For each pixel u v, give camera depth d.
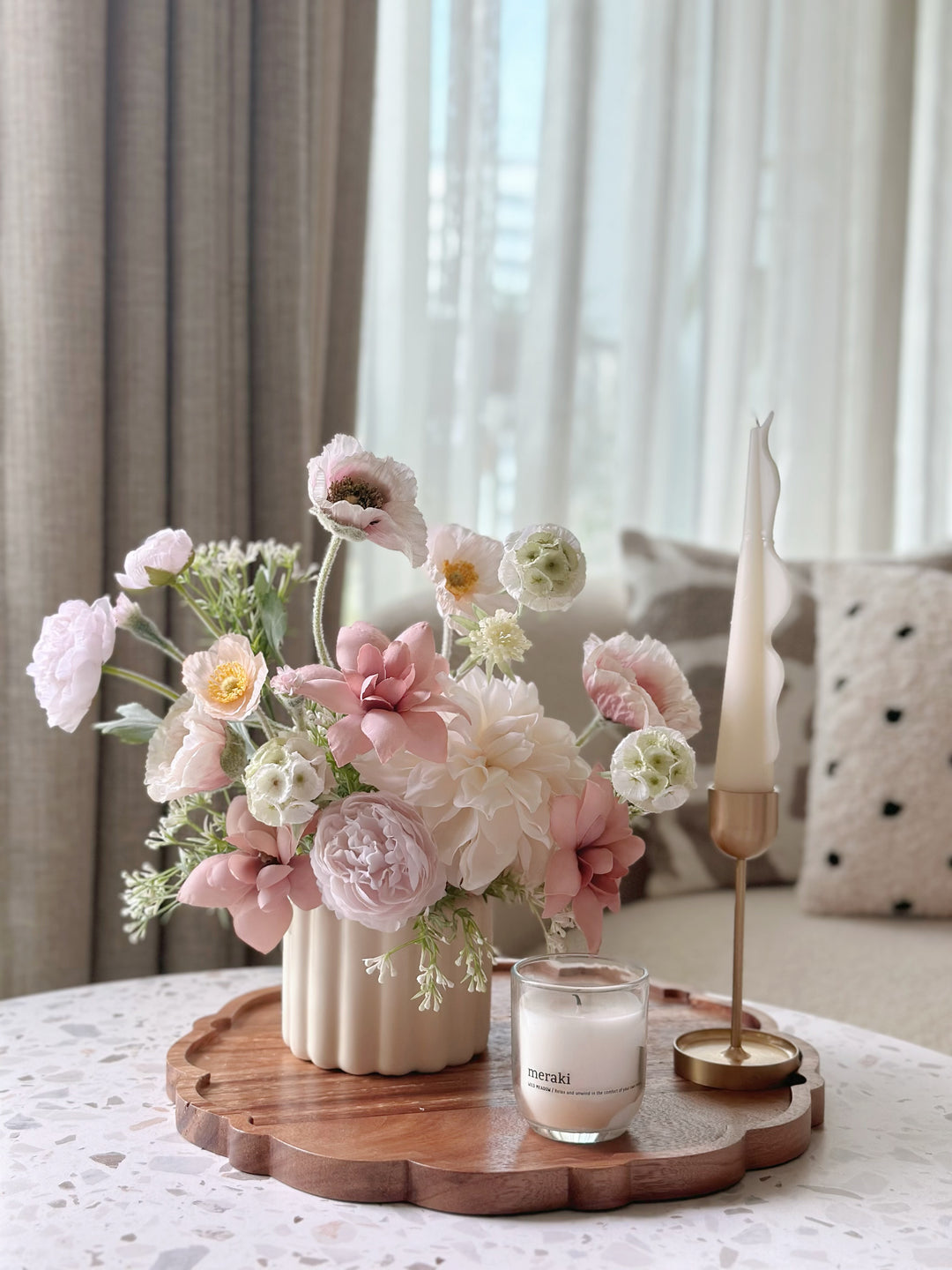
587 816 0.70
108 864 1.46
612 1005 0.67
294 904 0.69
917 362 2.55
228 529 1.56
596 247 2.09
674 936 1.38
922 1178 0.67
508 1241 0.59
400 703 0.66
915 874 1.41
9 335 1.40
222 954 1.54
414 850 0.66
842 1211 0.63
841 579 1.63
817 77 2.28
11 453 1.40
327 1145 0.66
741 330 2.18
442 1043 0.77
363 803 0.68
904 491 2.57
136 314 1.46
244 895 0.69
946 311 2.51
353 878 0.65
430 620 1.44
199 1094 0.73
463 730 0.69
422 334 1.90
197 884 0.69
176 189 1.50
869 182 2.41
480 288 1.93
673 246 2.13
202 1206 0.62
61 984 1.40
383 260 1.90
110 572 1.47
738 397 2.19
